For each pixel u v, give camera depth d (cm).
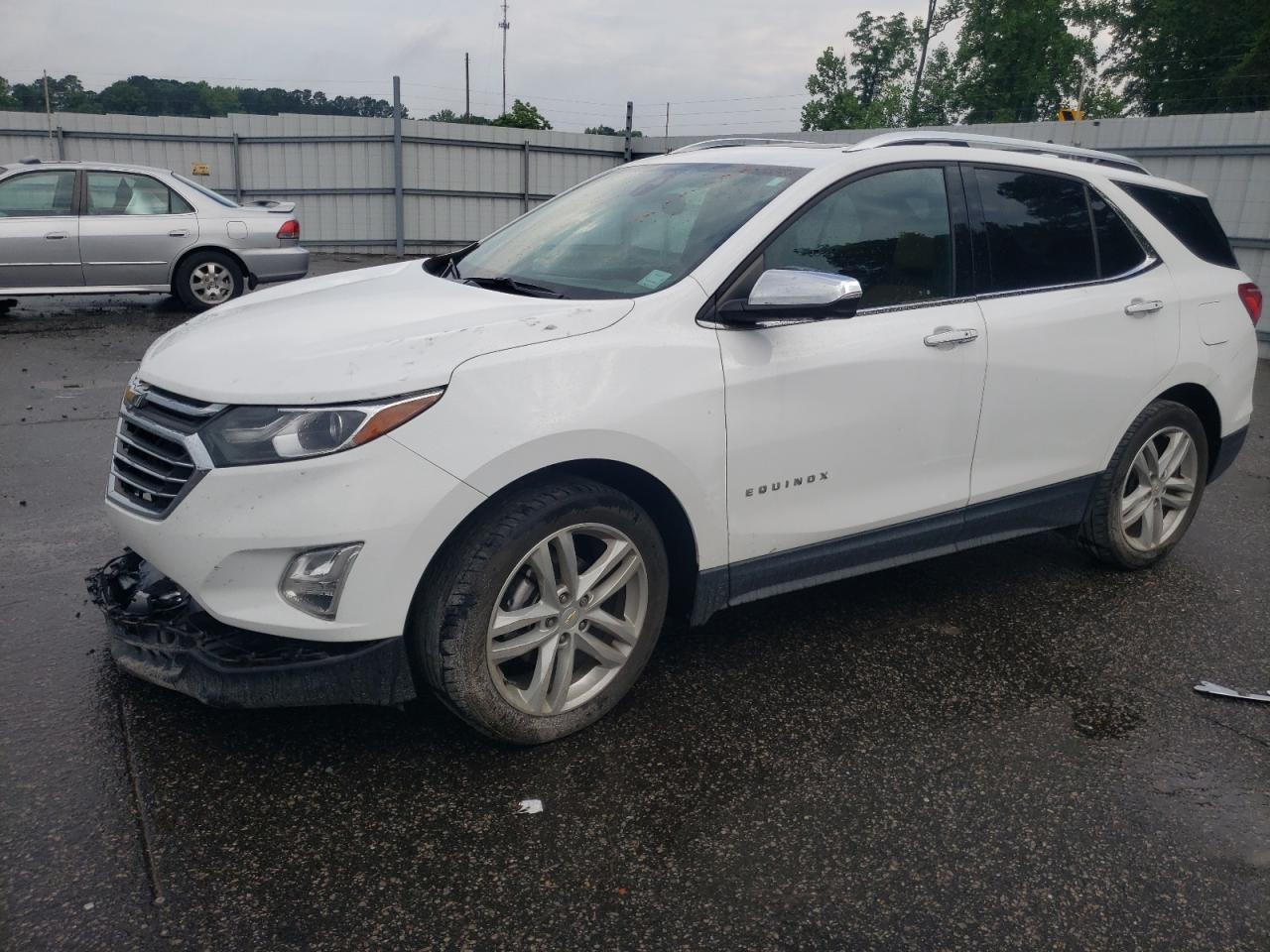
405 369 254
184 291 1111
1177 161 1184
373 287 341
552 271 338
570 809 263
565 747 293
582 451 271
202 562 252
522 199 2130
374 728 298
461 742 292
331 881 234
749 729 307
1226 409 450
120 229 1066
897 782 282
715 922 226
